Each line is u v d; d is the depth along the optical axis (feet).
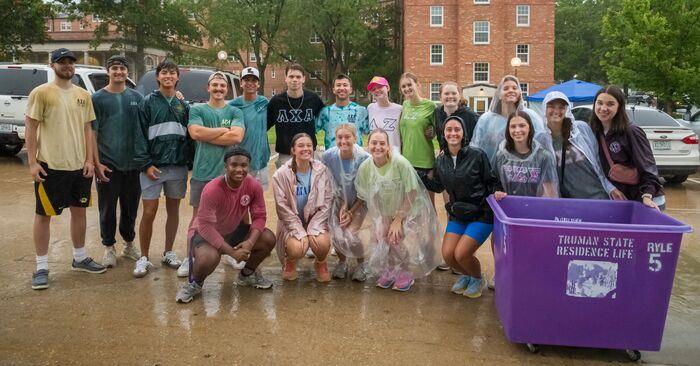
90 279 15.98
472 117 17.22
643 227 10.77
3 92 36.99
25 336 12.10
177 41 129.08
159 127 16.28
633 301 11.05
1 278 15.87
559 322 11.32
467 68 113.19
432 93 115.75
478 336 12.53
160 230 21.98
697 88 49.78
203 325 12.84
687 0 50.49
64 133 15.28
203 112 16.30
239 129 16.31
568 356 11.62
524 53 114.62
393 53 144.77
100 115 16.69
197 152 16.51
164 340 12.01
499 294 12.67
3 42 86.12
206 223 14.16
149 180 16.39
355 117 18.89
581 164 13.94
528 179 14.17
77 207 16.17
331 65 149.59
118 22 111.55
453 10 114.21
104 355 11.28
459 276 17.02
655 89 52.24
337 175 16.35
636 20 51.80
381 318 13.46
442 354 11.58
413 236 15.46
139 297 14.62
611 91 13.33
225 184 14.32
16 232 20.98
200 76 37.47
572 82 61.93
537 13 113.60
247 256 14.38
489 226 14.48
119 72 16.70
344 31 137.28
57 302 14.14
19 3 85.92
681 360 11.50
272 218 24.22
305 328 12.76
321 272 16.11
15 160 39.65
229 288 15.53
